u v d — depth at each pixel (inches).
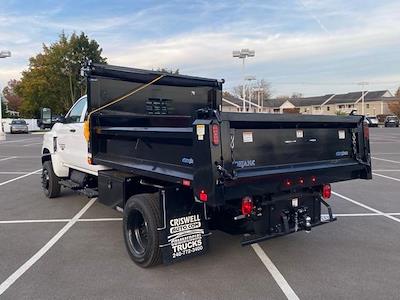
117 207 217.9
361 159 217.8
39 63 2149.4
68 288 172.6
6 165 621.6
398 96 3964.1
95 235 248.7
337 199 357.4
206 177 151.4
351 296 164.7
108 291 169.6
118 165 218.2
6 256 211.5
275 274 187.3
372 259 207.0
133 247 199.9
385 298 163.2
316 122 190.9
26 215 298.4
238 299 162.2
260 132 169.8
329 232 254.8
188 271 190.9
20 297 164.2
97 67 242.5
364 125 219.0
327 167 197.2
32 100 2178.9
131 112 257.6
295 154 185.8
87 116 247.0
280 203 189.6
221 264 199.8
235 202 179.2
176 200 185.8
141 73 257.9
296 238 242.2
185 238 188.4
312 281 179.5
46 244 231.1
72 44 2103.8
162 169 183.2
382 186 426.0
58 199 353.4
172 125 269.0
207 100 284.8
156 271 190.7
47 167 346.9
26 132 1931.6
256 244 230.4
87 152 262.4
